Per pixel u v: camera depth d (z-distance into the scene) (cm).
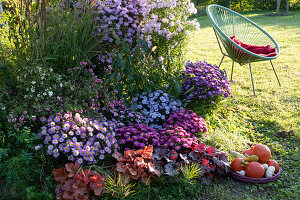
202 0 1556
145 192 195
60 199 179
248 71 480
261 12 1392
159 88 298
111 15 312
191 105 313
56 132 201
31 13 250
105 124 224
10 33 250
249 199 196
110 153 220
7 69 240
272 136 285
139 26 326
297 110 334
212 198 197
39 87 227
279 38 730
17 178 189
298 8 1348
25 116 213
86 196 179
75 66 277
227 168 217
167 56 318
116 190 187
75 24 279
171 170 205
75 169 188
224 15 477
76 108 227
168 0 315
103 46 325
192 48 660
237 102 362
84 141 208
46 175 197
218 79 323
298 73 456
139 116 263
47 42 254
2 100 223
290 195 200
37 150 204
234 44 366
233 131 287
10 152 207
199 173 205
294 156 247
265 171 219
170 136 239
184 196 197
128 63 282
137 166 199
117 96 280
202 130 258
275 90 393
